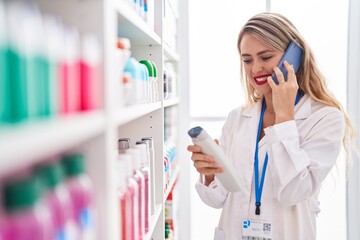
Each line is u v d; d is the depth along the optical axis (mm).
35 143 421
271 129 1572
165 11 1937
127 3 1084
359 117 2693
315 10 2645
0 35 438
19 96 469
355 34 2648
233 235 1727
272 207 1636
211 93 2775
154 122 1725
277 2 2650
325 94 1693
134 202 1071
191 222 2881
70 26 691
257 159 1704
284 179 1500
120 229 989
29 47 487
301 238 1604
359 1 2621
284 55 1609
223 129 2029
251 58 1650
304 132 1616
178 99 2607
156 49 1711
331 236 2783
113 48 795
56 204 558
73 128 530
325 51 2672
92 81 699
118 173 985
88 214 664
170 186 2029
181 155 2826
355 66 2674
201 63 2766
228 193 1860
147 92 1302
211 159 1504
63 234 567
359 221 2742
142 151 1309
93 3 733
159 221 1750
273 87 1572
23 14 479
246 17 2693
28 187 482
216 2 2717
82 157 666
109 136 752
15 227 455
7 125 454
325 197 2766
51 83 546
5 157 367
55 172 571
